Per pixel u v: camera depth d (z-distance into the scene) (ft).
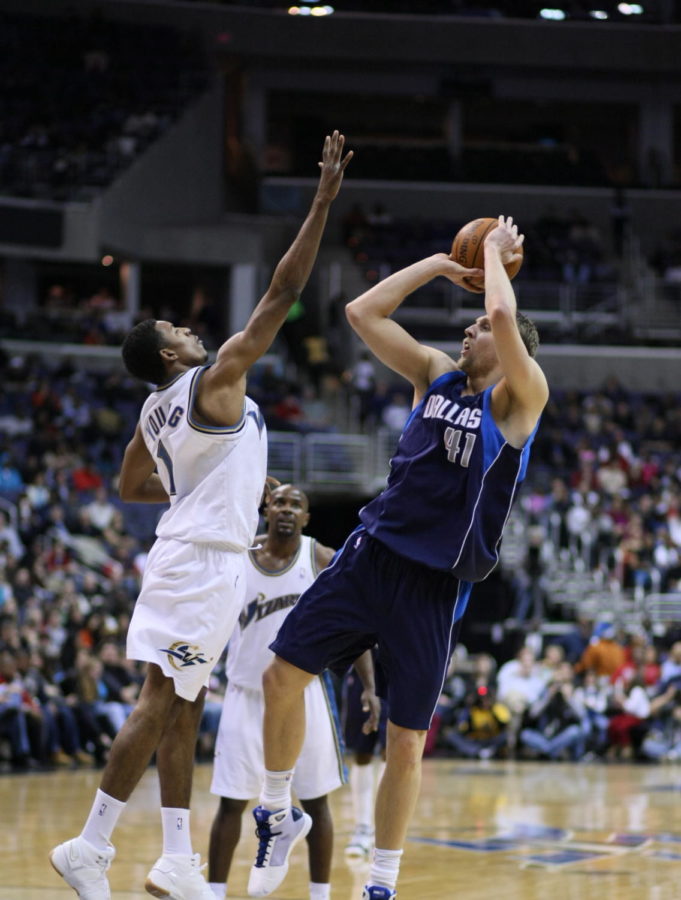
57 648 38.91
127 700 37.99
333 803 27.94
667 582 52.44
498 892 16.17
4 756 35.68
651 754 41.19
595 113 93.30
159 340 12.28
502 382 11.99
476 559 11.75
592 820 24.72
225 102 87.35
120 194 72.59
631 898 15.71
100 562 46.50
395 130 92.53
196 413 11.95
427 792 30.60
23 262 75.31
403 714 11.82
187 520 12.00
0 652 36.14
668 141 90.84
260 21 85.92
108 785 11.55
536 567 51.47
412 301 74.59
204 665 11.89
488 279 11.89
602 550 53.98
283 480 58.49
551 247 81.05
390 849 11.72
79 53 81.25
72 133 75.66
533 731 41.73
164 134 77.51
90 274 78.59
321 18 86.79
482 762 41.01
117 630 39.50
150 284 80.94
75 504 49.90
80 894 11.35
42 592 42.37
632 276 81.25
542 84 90.07
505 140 94.63
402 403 64.54
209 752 40.06
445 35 88.12
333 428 64.34
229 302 79.30
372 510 12.23
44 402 57.82
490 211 86.33
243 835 21.88
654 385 74.79
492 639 51.52
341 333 75.51
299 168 89.97
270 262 83.46
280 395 65.21
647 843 21.30
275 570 15.39
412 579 11.84
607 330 76.59
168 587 11.91
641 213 87.10
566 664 42.37
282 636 12.16
